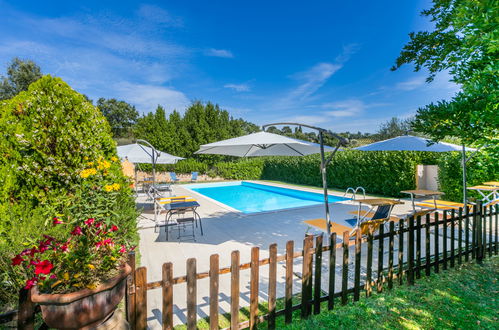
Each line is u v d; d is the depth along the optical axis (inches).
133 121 1990.7
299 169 791.1
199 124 1055.6
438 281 162.1
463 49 143.7
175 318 127.8
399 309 133.3
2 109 148.4
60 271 81.7
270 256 116.6
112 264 90.6
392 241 151.9
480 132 137.3
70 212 104.1
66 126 156.3
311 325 121.6
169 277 100.5
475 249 192.9
